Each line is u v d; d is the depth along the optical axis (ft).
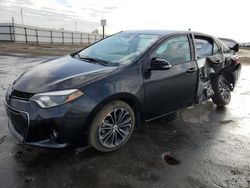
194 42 14.48
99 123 10.03
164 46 12.61
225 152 11.27
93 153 10.59
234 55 18.98
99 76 10.08
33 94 9.29
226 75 18.02
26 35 139.85
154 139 12.22
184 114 16.06
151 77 11.44
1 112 14.87
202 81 14.82
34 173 9.05
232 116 16.16
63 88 9.27
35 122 9.03
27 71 11.73
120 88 10.23
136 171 9.49
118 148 11.10
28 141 9.39
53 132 9.27
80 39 193.88
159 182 8.89
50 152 10.44
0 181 8.52
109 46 13.65
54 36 164.04
